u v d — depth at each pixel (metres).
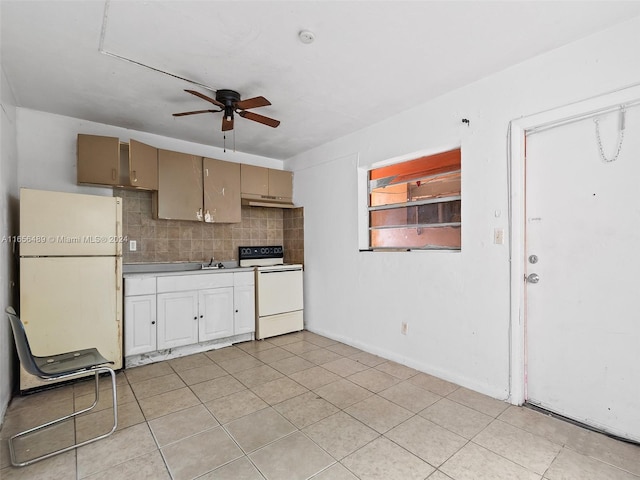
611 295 1.89
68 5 1.62
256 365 2.99
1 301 2.17
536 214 2.18
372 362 3.04
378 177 3.43
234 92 2.51
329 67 2.22
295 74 2.31
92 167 2.90
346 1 1.60
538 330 2.19
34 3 1.60
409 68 2.24
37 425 2.01
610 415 1.89
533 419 2.04
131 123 3.21
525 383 2.25
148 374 2.82
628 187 1.83
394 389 2.47
